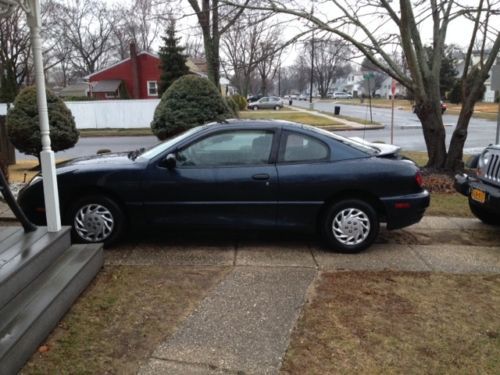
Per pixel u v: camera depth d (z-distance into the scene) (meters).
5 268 3.58
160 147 5.59
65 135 11.10
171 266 4.98
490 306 4.14
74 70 70.50
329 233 5.42
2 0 4.07
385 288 4.49
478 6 9.71
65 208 5.37
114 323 3.74
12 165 12.48
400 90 85.38
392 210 5.38
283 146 5.39
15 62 32.38
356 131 26.09
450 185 9.25
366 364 3.24
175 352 3.35
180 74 30.97
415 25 10.14
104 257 5.20
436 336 3.62
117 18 58.38
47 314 3.47
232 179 5.27
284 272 4.85
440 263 5.19
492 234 6.32
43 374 3.05
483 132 25.36
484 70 9.75
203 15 12.16
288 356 3.32
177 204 5.30
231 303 4.12
